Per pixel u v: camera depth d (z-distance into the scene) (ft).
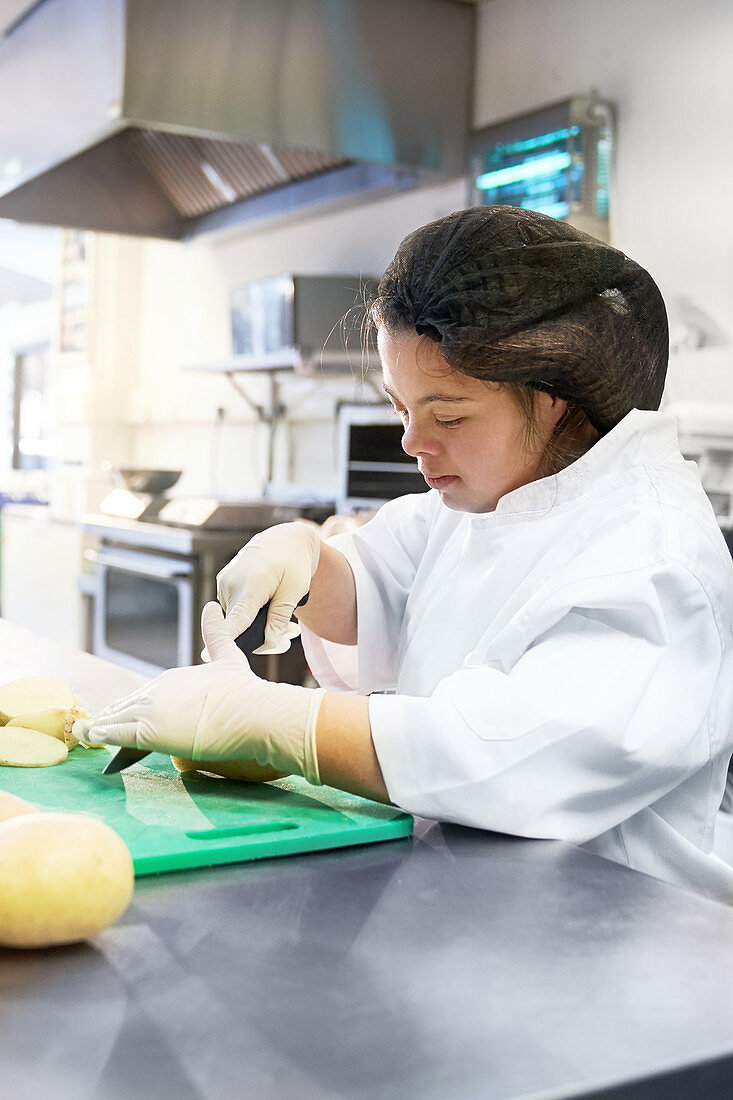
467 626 2.91
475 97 9.99
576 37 9.13
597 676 2.34
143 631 10.68
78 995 1.42
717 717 2.58
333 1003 1.41
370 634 3.54
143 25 7.73
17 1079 1.20
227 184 11.55
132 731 2.34
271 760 2.32
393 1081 1.22
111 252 16.20
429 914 1.74
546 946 1.62
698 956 1.59
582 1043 1.32
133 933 1.63
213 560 9.66
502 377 2.54
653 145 8.54
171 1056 1.26
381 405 10.03
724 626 2.55
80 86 8.31
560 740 2.24
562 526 2.75
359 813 2.24
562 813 2.25
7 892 1.50
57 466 17.53
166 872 1.92
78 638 13.32
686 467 2.84
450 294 2.43
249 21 8.30
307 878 1.91
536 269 2.45
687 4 8.17
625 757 2.28
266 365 11.02
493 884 1.90
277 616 3.03
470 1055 1.28
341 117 9.00
